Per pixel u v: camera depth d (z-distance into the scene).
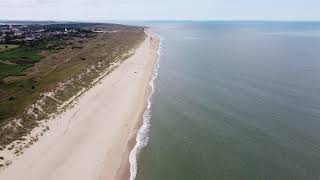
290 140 51.38
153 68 111.62
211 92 80.31
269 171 42.38
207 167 43.91
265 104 69.75
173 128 57.72
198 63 122.12
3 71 95.12
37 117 57.34
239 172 42.31
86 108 65.94
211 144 50.75
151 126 58.75
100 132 55.12
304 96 75.25
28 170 42.28
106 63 108.06
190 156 47.16
